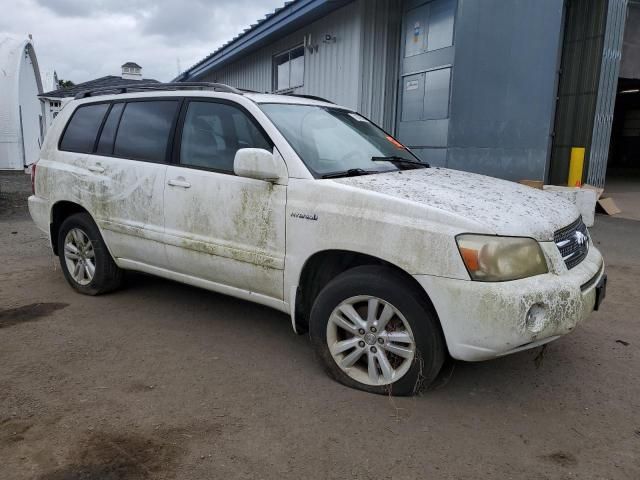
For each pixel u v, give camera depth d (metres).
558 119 11.63
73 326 4.41
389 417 3.06
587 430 2.97
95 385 3.41
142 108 4.65
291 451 2.74
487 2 9.56
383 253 3.11
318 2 11.38
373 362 3.30
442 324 2.98
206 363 3.75
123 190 4.55
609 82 11.00
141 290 5.37
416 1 10.75
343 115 4.61
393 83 11.70
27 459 2.64
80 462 2.63
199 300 5.09
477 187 3.63
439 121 10.36
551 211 3.38
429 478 2.55
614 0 10.59
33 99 25.23
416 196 3.20
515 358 3.88
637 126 25.55
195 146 4.18
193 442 2.81
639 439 2.89
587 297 3.12
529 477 2.57
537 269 2.98
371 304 3.25
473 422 3.04
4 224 9.32
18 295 5.20
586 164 11.16
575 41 11.12
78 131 5.14
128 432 2.89
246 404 3.20
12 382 3.43
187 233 4.12
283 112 4.02
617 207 10.89
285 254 3.57
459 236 2.91
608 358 3.90
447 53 10.04
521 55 9.78
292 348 4.03
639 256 6.97
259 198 3.67
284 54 14.59
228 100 4.06
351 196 3.29
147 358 3.82
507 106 9.93
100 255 4.93
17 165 22.53
